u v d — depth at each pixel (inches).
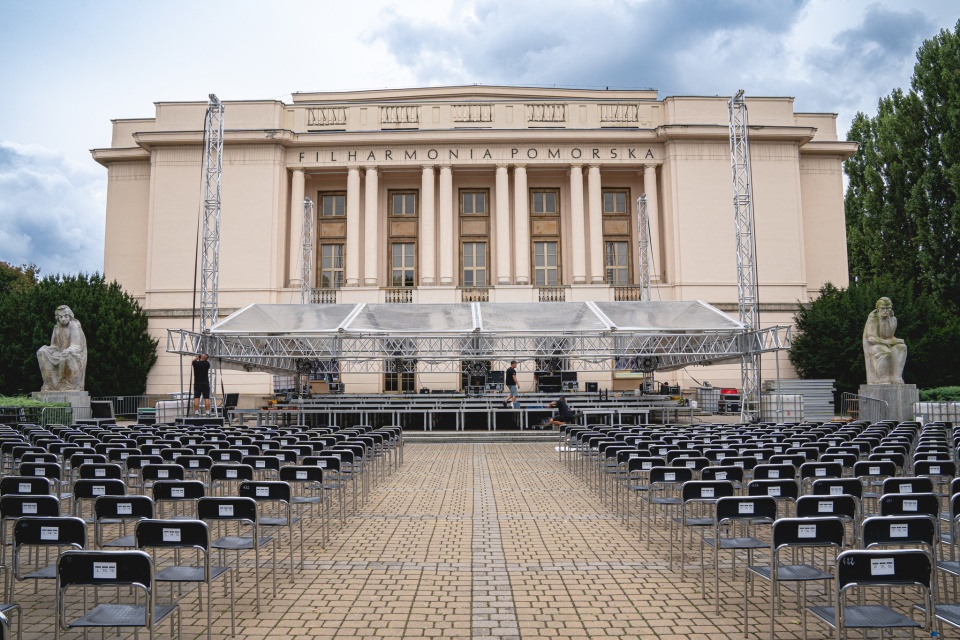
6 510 243.3
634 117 1470.2
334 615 227.8
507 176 1467.8
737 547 246.8
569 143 1449.3
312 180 1524.4
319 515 380.2
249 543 253.3
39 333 1157.7
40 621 227.1
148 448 441.1
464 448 800.9
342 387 1327.5
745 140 1077.1
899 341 924.6
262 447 479.8
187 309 1392.7
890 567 177.5
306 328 869.2
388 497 458.6
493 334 863.7
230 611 233.1
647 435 540.4
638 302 976.9
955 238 1369.3
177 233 1412.4
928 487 283.6
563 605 237.8
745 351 908.6
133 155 1482.5
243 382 1368.1
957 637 208.4
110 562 181.2
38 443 447.8
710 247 1409.9
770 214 1429.6
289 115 1469.0
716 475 329.4
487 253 1521.9
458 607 235.3
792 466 329.7
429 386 1398.9
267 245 1406.3
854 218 1811.0
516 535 344.5
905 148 1488.7
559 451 695.7
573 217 1446.9
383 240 1505.9
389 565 288.7
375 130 1448.1
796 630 216.4
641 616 227.3
